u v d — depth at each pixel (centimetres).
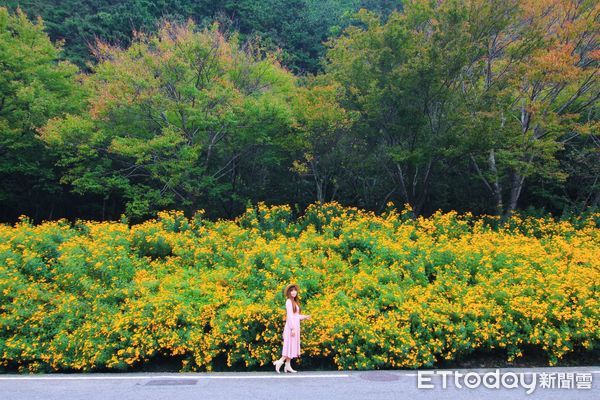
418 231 1163
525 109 1455
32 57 1620
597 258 905
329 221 1241
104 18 2809
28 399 560
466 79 1429
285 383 615
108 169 1692
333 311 733
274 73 1706
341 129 1568
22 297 769
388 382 614
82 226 1202
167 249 1059
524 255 948
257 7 3209
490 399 548
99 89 1636
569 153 1797
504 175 1661
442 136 1381
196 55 1571
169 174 1602
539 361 731
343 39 1670
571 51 1401
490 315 734
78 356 705
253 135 1619
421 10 1395
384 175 1797
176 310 735
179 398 556
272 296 769
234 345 714
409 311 728
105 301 789
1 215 2169
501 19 1373
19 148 1711
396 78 1362
